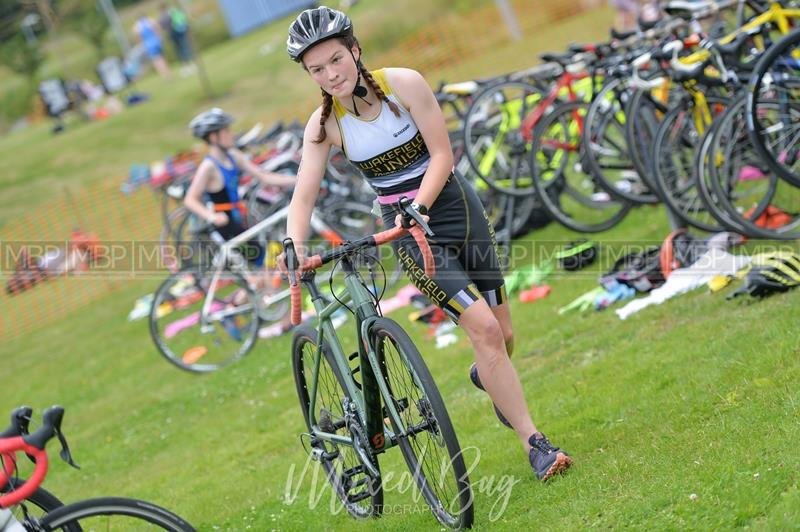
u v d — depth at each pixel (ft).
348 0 179.52
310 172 27.17
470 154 58.34
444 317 51.47
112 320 79.61
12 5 204.03
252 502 34.68
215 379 56.18
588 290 48.08
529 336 44.55
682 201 48.39
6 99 201.77
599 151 53.11
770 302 36.06
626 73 49.98
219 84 160.15
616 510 23.98
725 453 24.75
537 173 54.49
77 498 42.88
